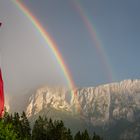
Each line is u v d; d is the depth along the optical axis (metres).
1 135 38.34
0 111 37.31
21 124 174.62
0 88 37.53
